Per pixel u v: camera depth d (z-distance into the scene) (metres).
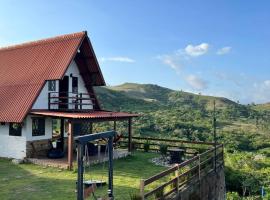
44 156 24.23
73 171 19.97
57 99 26.09
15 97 24.33
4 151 24.17
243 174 55.50
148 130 96.50
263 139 132.75
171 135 93.62
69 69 27.58
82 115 22.34
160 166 22.23
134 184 16.95
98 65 27.88
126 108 161.75
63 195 14.85
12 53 29.39
